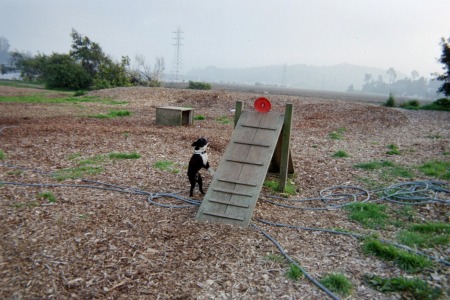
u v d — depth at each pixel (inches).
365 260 171.9
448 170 313.4
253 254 175.5
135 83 1466.5
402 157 366.0
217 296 144.6
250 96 858.8
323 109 716.0
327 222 217.0
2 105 674.2
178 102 805.2
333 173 311.7
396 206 241.9
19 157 321.4
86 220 201.0
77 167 299.7
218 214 209.5
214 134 462.0
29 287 143.9
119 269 158.6
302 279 156.7
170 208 225.6
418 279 152.6
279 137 263.3
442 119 656.4
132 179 275.7
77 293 142.6
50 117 554.3
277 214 225.9
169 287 148.7
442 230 201.6
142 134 433.1
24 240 176.2
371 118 628.1
